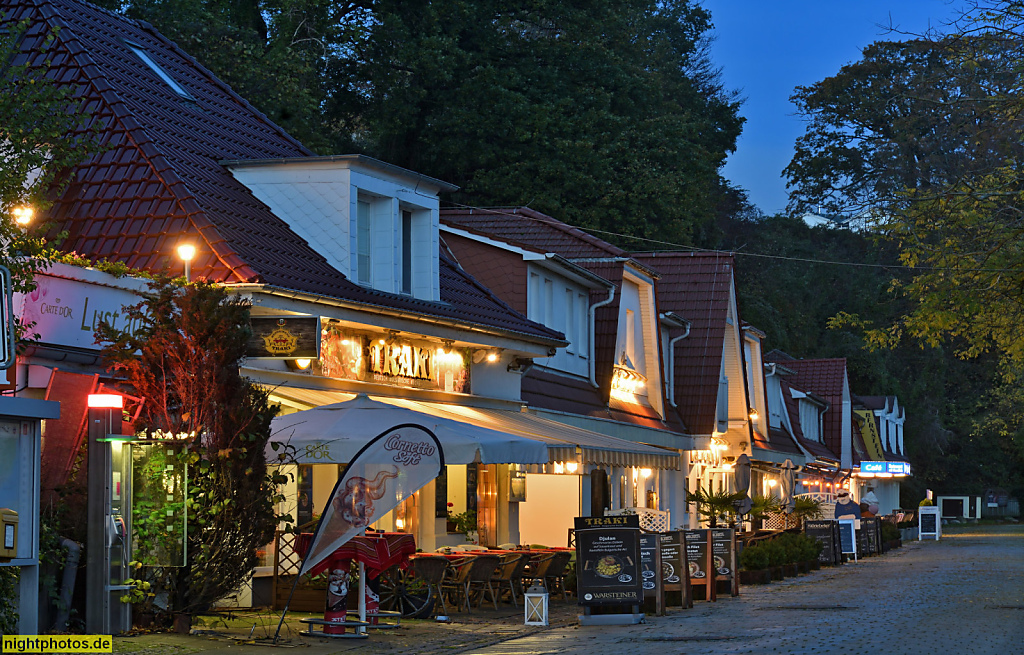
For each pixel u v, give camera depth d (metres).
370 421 15.23
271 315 16.02
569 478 24.77
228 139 20.59
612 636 14.50
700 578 20.03
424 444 13.64
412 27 43.53
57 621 12.25
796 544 28.58
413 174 20.28
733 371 38.91
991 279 25.00
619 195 43.44
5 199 13.38
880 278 80.88
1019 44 22.42
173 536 12.80
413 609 16.28
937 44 23.19
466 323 20.64
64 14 20.97
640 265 31.33
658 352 33.22
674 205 45.41
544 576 19.84
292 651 12.39
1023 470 89.81
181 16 33.78
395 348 19.80
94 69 18.59
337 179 18.78
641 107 48.12
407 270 20.88
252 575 15.40
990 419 79.38
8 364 9.16
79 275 13.88
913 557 37.16
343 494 13.46
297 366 16.83
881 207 26.64
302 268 17.44
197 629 13.41
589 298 30.05
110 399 12.61
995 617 16.55
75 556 12.47
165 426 13.23
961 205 25.16
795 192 68.75
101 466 12.57
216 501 13.16
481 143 42.19
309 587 15.98
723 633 14.52
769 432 45.19
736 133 68.00
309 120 36.47
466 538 22.22
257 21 41.41
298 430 15.05
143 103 19.28
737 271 74.56
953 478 86.75
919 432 81.88
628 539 16.30
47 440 13.05
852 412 66.25
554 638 14.36
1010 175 25.06
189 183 17.30
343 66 43.19
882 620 16.11
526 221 32.53
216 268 15.75
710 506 29.61
